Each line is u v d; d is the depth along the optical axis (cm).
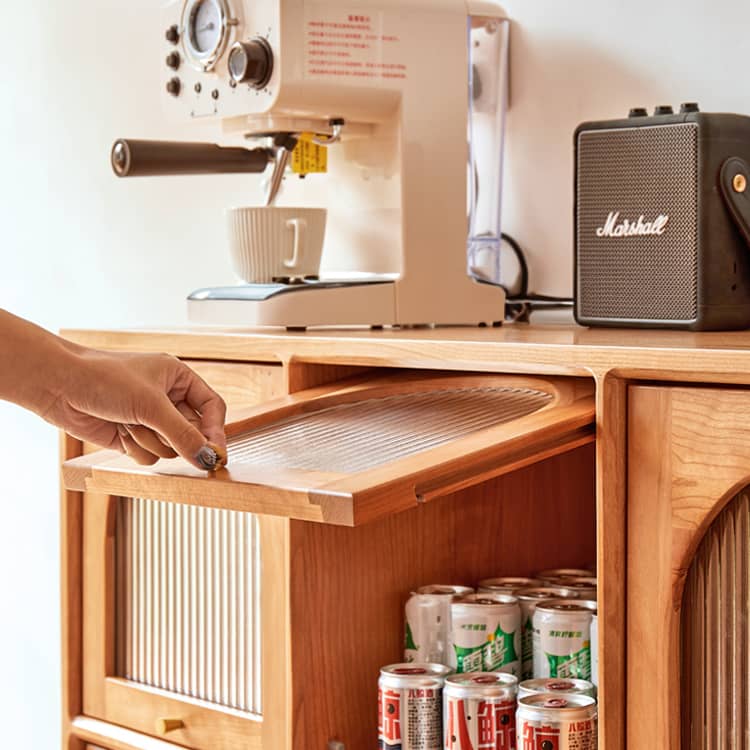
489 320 147
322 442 106
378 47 139
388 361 114
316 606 120
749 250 126
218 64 139
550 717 105
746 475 89
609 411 96
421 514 129
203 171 139
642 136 128
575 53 157
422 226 142
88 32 220
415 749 115
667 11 149
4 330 96
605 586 96
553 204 160
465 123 145
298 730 119
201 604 135
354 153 148
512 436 95
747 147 126
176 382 104
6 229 241
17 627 237
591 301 134
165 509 139
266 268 139
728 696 93
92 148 221
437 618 123
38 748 233
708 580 93
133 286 216
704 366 90
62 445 149
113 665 146
